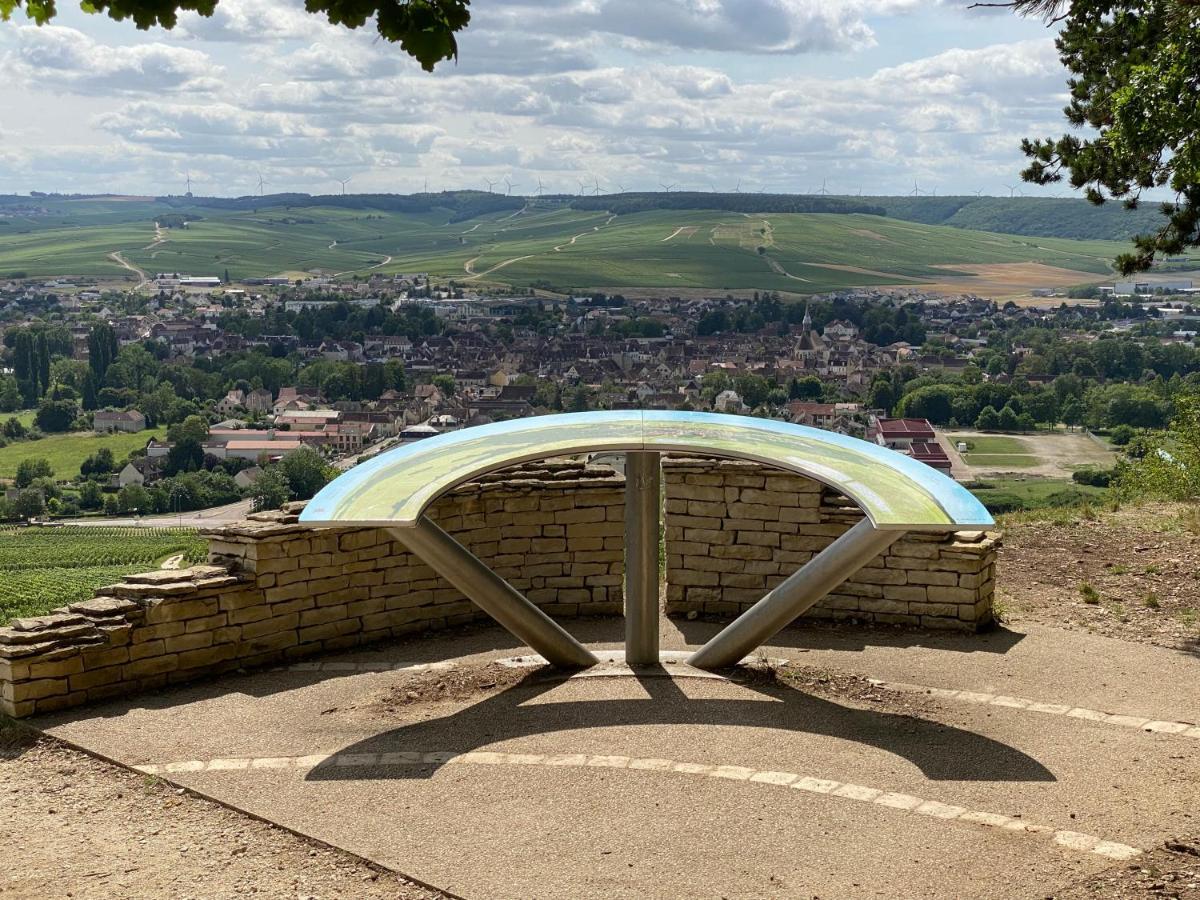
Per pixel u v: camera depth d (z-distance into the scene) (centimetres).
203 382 19400
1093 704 848
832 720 805
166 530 10969
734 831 626
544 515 1111
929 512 802
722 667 917
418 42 356
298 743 770
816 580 872
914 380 16500
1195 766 720
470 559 874
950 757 735
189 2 340
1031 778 700
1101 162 1309
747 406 16025
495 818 646
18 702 818
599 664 929
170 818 659
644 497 912
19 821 661
